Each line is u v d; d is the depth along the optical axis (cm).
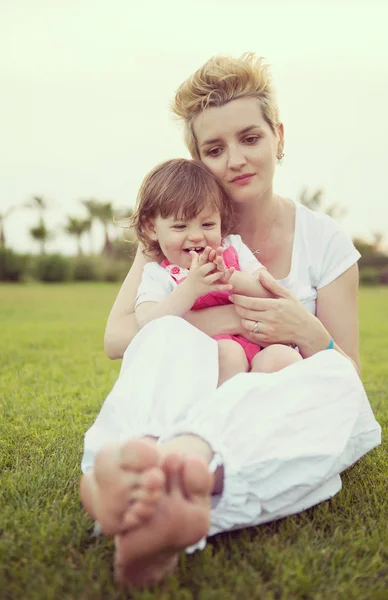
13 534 154
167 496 116
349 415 166
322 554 148
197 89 221
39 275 2623
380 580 138
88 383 399
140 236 232
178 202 213
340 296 236
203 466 119
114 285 2402
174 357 164
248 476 149
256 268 221
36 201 3816
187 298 194
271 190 230
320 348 197
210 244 218
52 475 200
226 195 227
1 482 194
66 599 126
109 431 162
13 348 558
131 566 123
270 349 187
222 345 187
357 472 211
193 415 152
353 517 172
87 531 160
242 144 220
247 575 136
